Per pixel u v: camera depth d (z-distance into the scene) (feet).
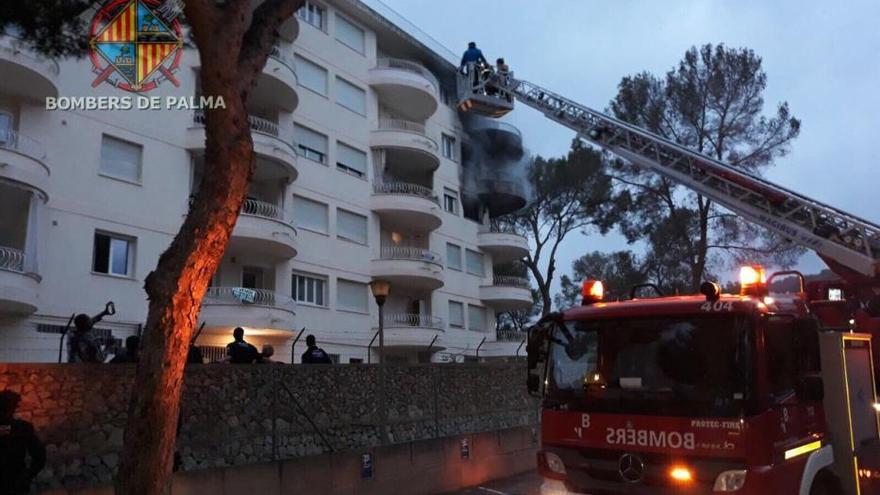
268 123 78.18
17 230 55.98
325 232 89.35
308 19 92.84
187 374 32.63
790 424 19.58
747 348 18.81
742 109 79.05
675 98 80.18
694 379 19.24
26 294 52.49
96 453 27.89
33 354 56.39
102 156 64.18
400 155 103.76
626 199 92.84
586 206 116.88
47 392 26.78
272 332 74.08
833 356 22.76
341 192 92.68
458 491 37.04
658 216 90.22
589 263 165.48
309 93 89.97
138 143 66.95
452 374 51.98
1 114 56.95
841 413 22.30
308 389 39.58
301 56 89.40
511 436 43.06
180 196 69.77
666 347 20.06
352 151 96.27
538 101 51.62
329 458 30.32
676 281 91.66
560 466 21.13
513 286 122.83
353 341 91.04
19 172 53.06
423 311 107.45
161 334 17.42
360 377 43.80
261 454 35.45
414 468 34.81
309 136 89.25
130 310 64.13
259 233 73.51
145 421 17.10
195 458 32.12
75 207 61.00
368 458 32.22
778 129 79.30
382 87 101.86
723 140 79.71
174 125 70.33
